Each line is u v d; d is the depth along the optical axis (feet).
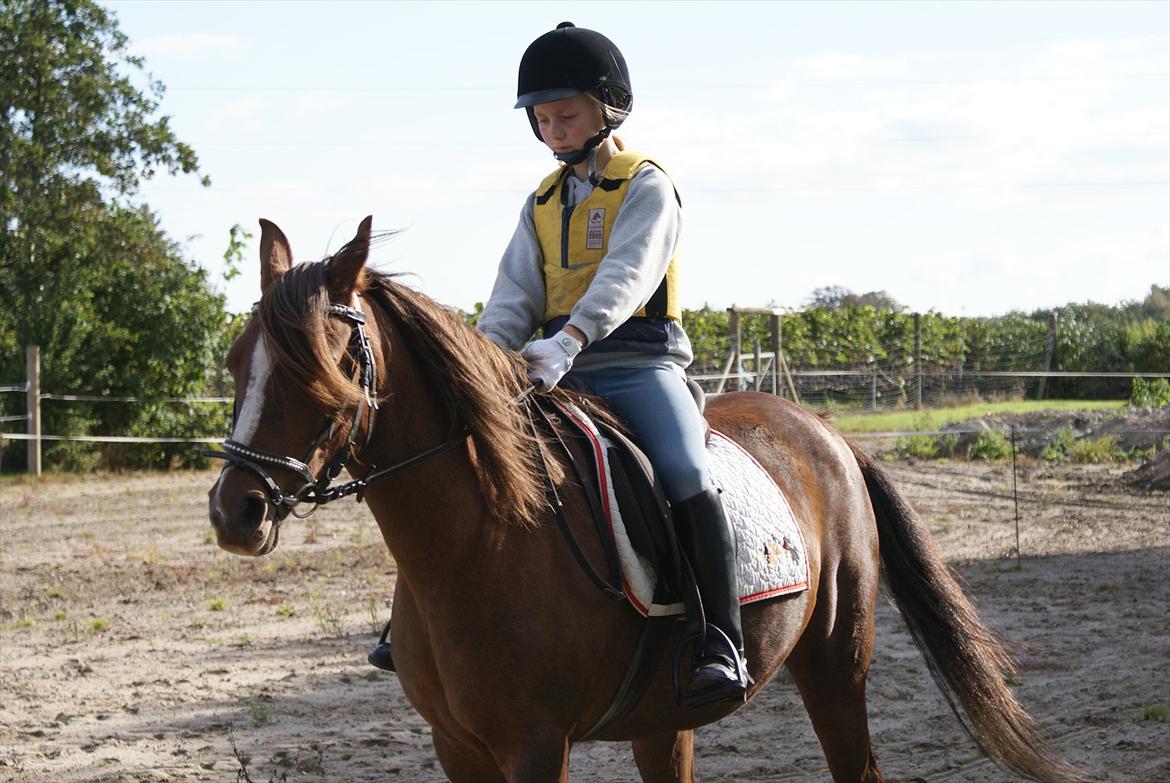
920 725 18.54
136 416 59.16
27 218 71.10
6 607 28.43
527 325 11.18
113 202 76.07
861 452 13.92
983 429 63.52
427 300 9.64
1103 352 108.17
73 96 75.20
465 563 9.40
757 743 17.78
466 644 9.41
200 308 60.44
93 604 28.89
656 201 10.61
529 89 10.83
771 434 12.71
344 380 8.30
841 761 12.66
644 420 10.67
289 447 8.16
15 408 57.67
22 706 19.97
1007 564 32.73
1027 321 115.14
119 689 21.09
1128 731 17.67
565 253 10.92
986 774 16.11
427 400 9.48
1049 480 51.72
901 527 13.43
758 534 11.07
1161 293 128.98
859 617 12.64
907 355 102.78
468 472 9.55
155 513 44.52
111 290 60.34
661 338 10.94
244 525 7.98
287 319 8.21
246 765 16.62
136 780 16.05
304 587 30.83
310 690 21.06
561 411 10.39
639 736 10.98
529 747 9.46
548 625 9.48
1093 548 35.19
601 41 10.95
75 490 51.19
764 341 90.43
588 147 10.94
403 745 17.75
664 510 10.20
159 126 76.79
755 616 10.97
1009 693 12.96
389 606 28.40
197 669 22.61
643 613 10.07
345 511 45.27
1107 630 24.63
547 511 9.73
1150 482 48.96
